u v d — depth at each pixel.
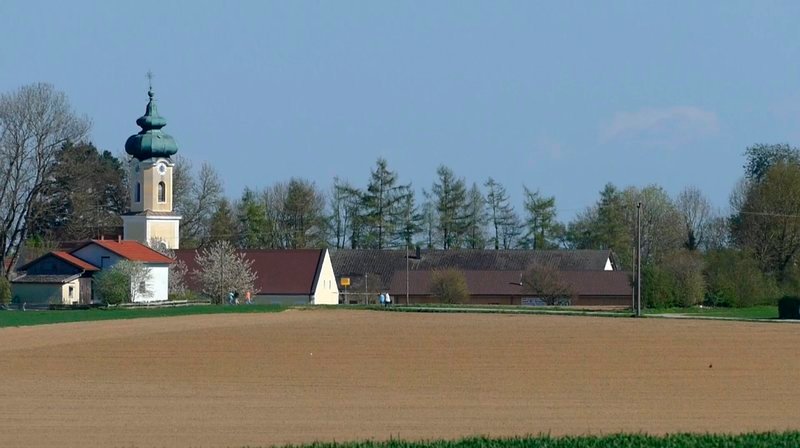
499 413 105.31
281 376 135.00
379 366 144.50
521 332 186.50
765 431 88.38
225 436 90.94
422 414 104.25
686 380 132.38
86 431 93.38
